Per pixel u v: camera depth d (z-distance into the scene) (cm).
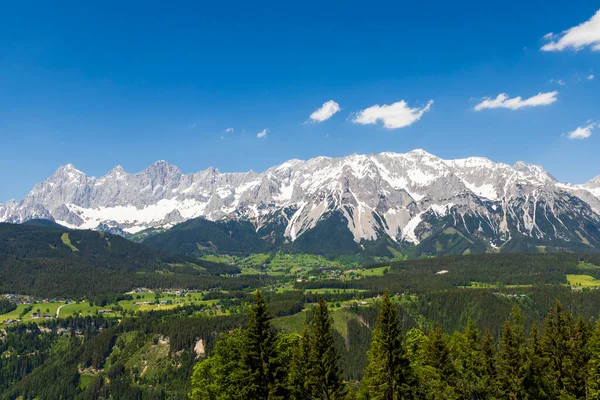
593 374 9919
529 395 9594
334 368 9388
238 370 8931
